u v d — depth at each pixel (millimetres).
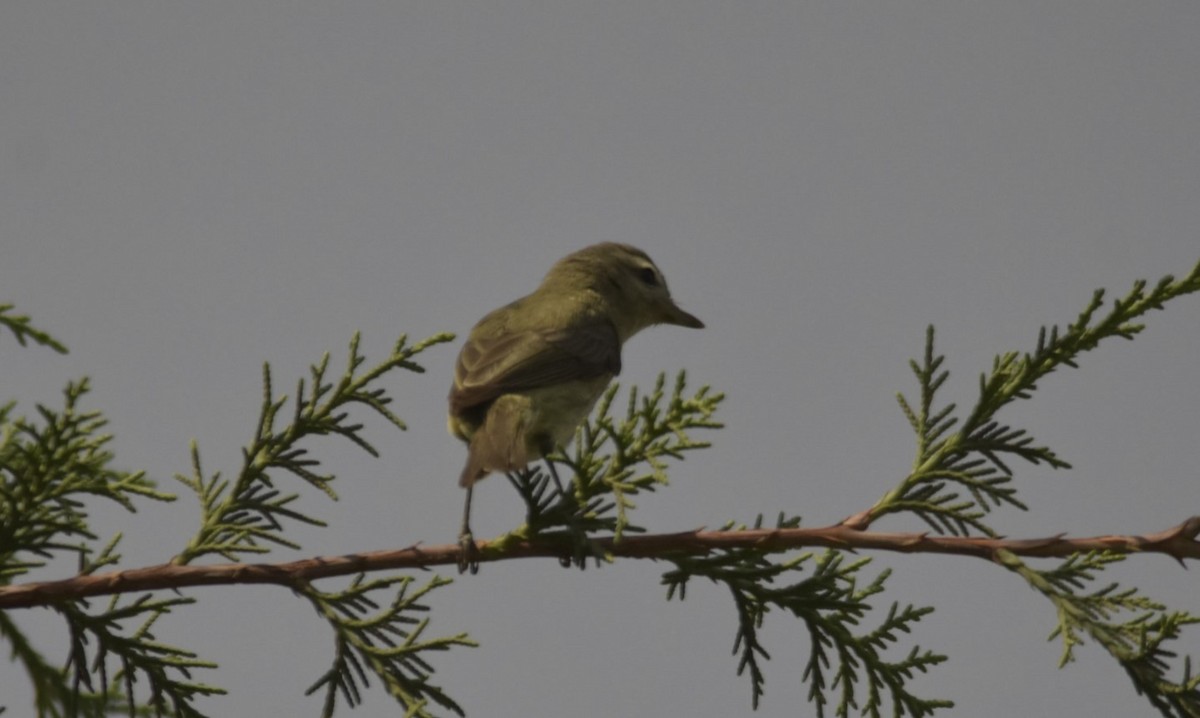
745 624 10102
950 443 10266
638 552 9930
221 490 10180
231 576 9484
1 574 9375
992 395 10219
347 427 10289
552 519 10164
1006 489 10031
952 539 9391
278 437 10219
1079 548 9133
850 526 10133
